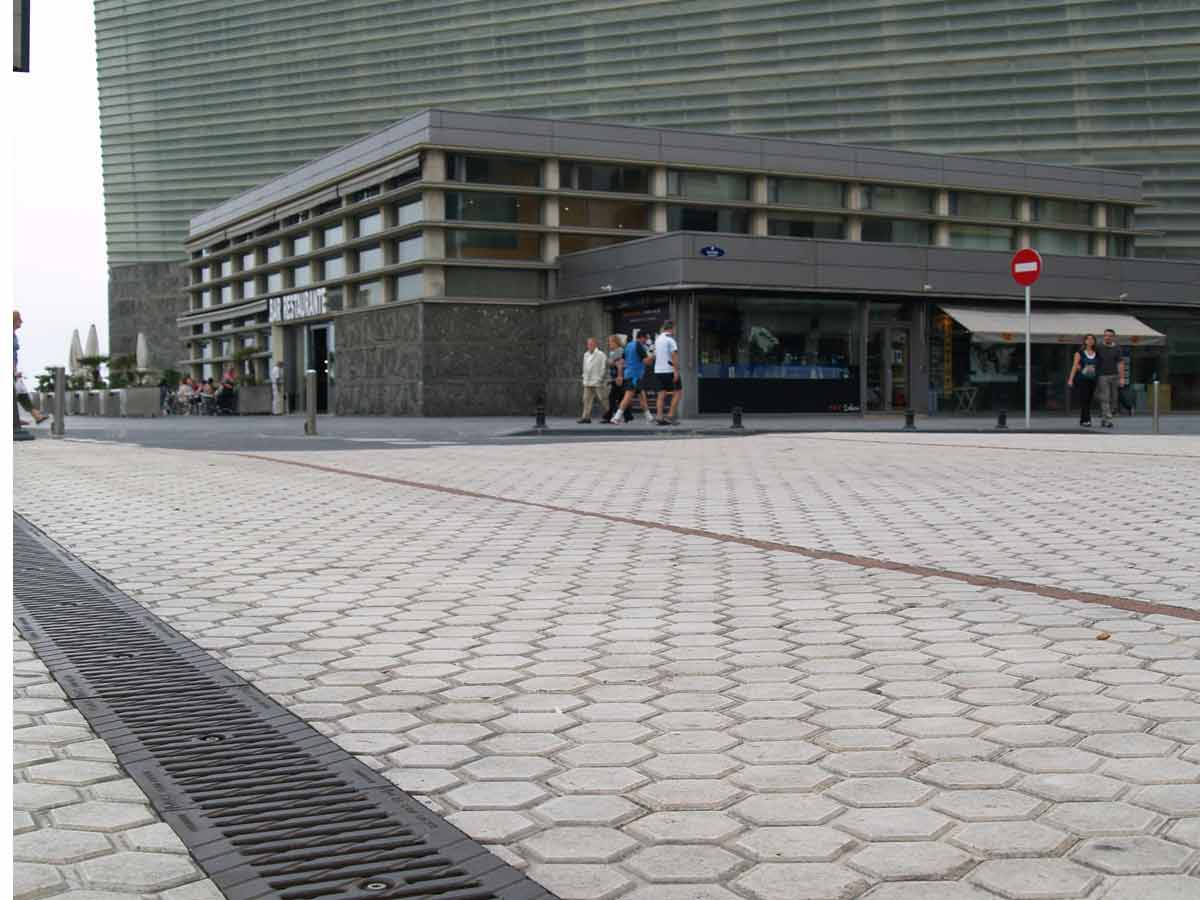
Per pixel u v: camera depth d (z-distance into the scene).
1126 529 7.68
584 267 31.62
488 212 33.06
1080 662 4.21
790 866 2.45
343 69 64.62
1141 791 2.88
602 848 2.56
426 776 3.05
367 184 36.16
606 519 8.47
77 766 3.12
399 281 35.09
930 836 2.61
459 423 26.67
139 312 73.12
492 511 9.01
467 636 4.74
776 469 12.59
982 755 3.18
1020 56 52.03
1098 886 2.33
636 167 34.16
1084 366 22.62
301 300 40.84
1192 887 2.32
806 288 28.03
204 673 4.14
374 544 7.32
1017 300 31.09
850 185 35.94
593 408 30.50
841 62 53.81
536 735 3.41
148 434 23.08
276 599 5.54
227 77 69.12
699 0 55.41
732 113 54.97
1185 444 16.39
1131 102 51.09
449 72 60.97
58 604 5.37
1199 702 3.68
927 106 52.97
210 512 8.99
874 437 19.08
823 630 4.79
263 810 2.79
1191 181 50.69
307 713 3.65
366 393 35.91
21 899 2.28
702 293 27.61
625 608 5.29
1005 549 6.91
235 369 49.22
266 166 68.00
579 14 57.56
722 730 3.44
